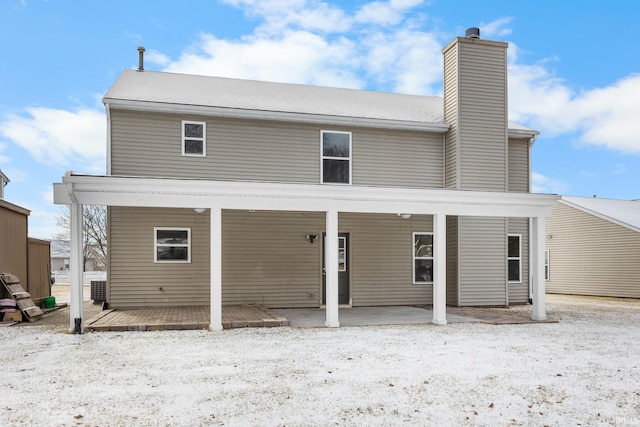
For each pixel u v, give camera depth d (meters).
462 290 12.35
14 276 10.48
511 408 4.32
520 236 13.69
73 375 5.33
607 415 4.16
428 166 12.92
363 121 12.16
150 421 3.90
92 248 34.84
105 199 8.08
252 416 4.04
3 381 5.09
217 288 8.46
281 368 5.70
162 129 11.08
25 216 11.74
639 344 7.43
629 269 16.86
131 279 10.88
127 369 5.61
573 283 19.11
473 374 5.49
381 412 4.17
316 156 12.07
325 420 3.96
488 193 9.77
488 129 12.72
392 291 12.66
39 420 3.92
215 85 13.56
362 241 12.51
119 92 11.23
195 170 11.23
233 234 11.62
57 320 10.05
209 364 5.88
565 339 7.84
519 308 12.30
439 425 3.88
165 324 8.48
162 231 11.12
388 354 6.54
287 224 12.02
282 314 10.80
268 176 11.71
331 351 6.71
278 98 13.09
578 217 19.03
